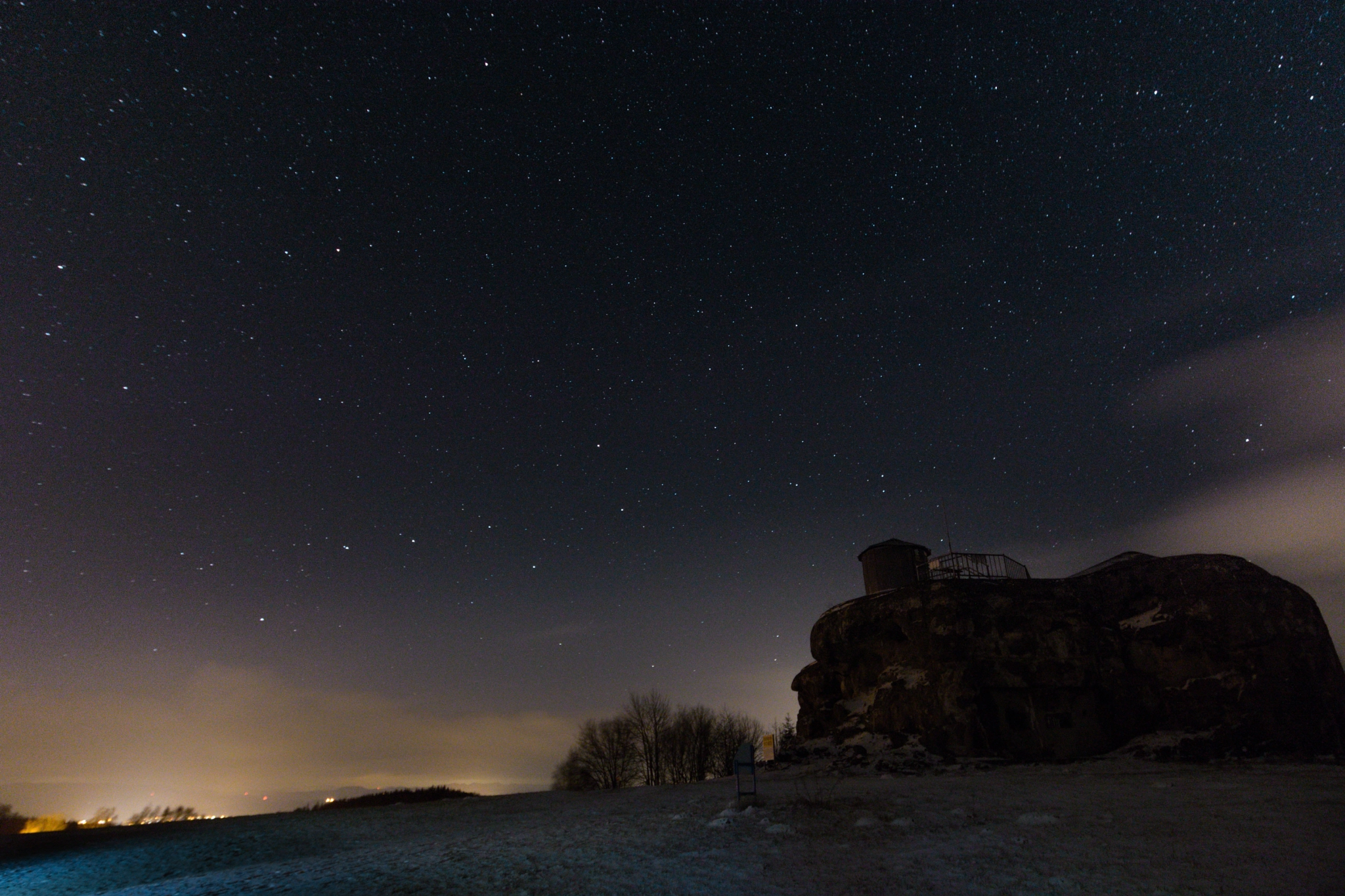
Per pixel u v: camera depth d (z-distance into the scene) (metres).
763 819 18.14
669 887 12.77
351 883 14.76
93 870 19.42
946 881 12.01
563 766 54.94
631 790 32.59
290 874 16.12
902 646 35.94
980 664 32.88
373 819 26.22
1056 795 19.73
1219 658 31.06
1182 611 32.69
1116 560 39.91
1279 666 29.88
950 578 38.09
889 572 41.88
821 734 37.81
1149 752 28.84
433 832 22.03
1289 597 31.69
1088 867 12.13
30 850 23.09
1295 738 28.25
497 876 14.39
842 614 39.28
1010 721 31.94
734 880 12.93
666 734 55.69
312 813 30.58
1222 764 26.23
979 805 18.69
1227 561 33.78
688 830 17.70
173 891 15.42
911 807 18.72
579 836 18.08
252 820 28.08
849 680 38.31
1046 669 32.16
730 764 55.16
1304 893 10.21
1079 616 33.72
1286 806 16.09
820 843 15.27
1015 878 11.85
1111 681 32.19
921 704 32.50
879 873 12.74
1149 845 13.30
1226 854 12.35
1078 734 31.14
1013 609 34.19
